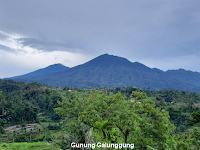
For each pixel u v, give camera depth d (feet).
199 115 62.23
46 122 300.40
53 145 114.62
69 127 50.96
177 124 220.23
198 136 50.19
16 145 137.18
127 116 41.63
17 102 359.87
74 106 50.42
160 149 37.52
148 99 45.78
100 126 42.06
